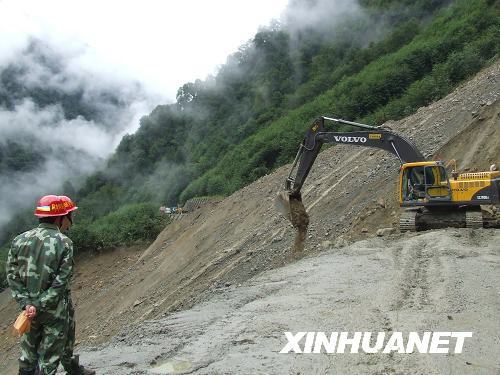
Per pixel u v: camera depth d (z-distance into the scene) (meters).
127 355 5.56
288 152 43.03
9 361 24.69
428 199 13.73
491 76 22.77
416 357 5.11
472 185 13.37
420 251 10.97
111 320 22.75
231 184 45.78
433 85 35.53
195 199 40.78
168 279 23.53
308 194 22.33
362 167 21.62
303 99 59.53
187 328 6.57
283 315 6.67
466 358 5.10
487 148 17.45
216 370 4.92
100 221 41.84
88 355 5.82
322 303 7.23
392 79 42.41
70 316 4.45
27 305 4.09
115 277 30.98
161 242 31.72
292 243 17.27
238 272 17.59
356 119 41.81
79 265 35.47
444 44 41.84
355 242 13.67
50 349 4.22
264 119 61.22
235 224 24.94
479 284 7.91
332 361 5.08
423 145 20.88
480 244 11.45
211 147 64.88
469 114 20.56
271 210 22.92
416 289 7.97
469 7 45.97
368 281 8.56
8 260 4.25
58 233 4.29
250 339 5.77
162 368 5.11
